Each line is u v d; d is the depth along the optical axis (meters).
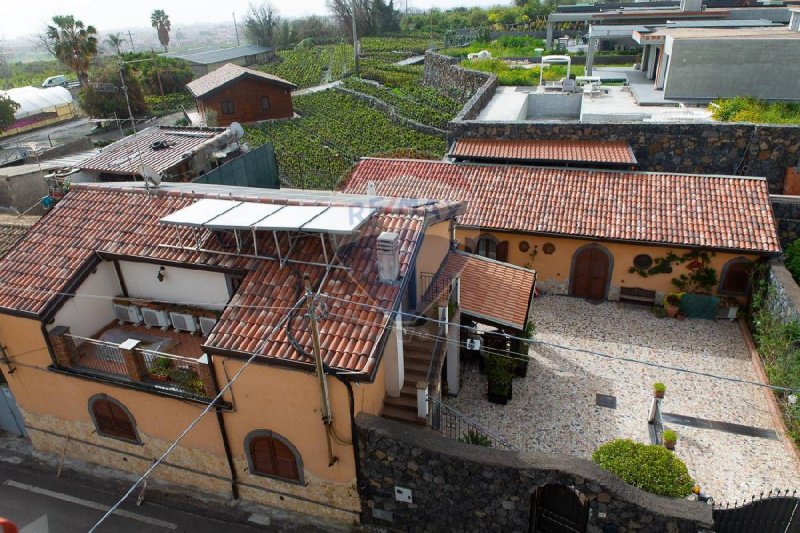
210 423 13.05
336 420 11.68
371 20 103.56
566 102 36.59
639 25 43.94
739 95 31.20
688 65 31.52
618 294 21.86
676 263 20.56
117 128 51.12
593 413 16.23
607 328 20.28
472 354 18.44
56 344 13.51
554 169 23.73
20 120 56.25
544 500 11.71
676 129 24.95
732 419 15.80
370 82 62.25
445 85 52.44
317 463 12.50
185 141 26.56
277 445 12.68
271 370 11.57
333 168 33.69
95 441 15.05
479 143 26.42
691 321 20.53
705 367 17.97
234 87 49.75
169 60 70.00
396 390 13.36
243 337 11.80
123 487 14.71
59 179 24.25
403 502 12.29
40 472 15.43
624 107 32.62
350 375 10.80
